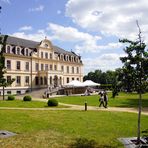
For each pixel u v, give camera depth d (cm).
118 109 2788
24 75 6550
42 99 4469
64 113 2356
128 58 1160
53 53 7456
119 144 1181
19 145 1127
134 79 1144
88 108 2888
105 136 1370
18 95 5634
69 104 3419
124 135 1415
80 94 6116
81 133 1448
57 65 7606
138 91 1165
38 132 1441
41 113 2342
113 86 1179
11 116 2108
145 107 3023
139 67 1145
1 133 1380
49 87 6406
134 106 3152
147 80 1152
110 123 1806
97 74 13188
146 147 1111
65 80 7950
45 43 7188
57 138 1280
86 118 2036
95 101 3934
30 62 6738
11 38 6512
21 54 6475
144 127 1673
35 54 6862
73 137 1316
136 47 1155
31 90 6638
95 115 2230
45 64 7194
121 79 1164
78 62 8569
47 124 1736
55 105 3109
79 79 8600
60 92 6200
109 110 2673
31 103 3488
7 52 6116
